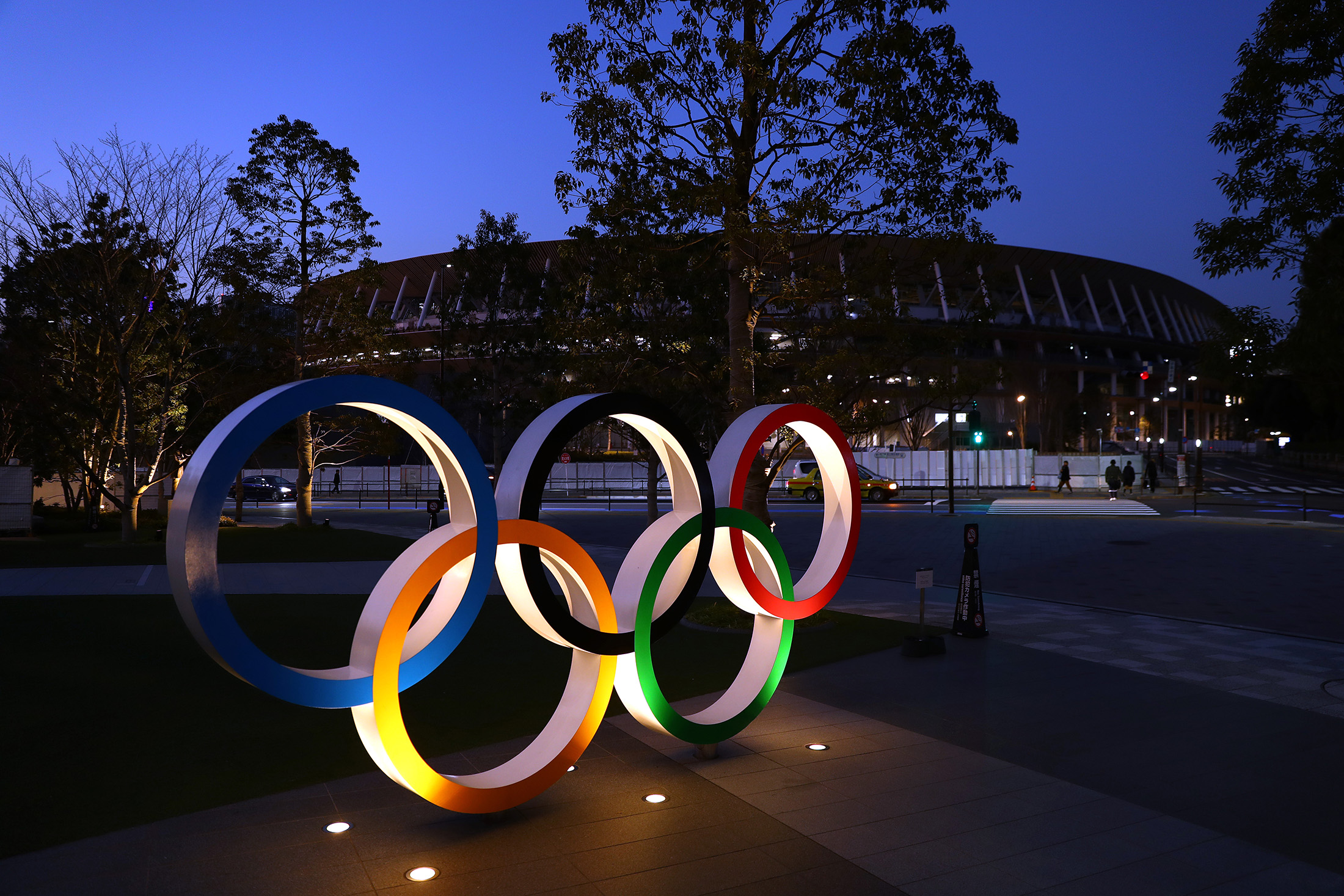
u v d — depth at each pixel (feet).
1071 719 23.21
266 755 20.02
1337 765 19.63
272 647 31.30
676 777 18.80
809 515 101.50
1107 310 326.24
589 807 17.08
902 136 34.88
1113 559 59.52
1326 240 25.30
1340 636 34.55
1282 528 79.66
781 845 15.25
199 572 12.64
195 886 13.55
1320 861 14.71
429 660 15.44
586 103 34.60
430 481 190.80
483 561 15.99
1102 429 283.18
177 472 98.32
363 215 83.35
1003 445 251.60
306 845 15.17
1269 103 25.61
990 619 38.27
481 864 14.49
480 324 98.58
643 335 44.14
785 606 21.91
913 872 14.20
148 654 29.53
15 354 75.66
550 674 28.14
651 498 83.35
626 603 18.98
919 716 23.52
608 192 37.24
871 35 33.63
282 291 82.07
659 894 13.43
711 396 44.52
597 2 34.40
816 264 36.06
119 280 69.97
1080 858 14.78
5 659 28.37
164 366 80.79
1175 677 27.91
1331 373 27.35
